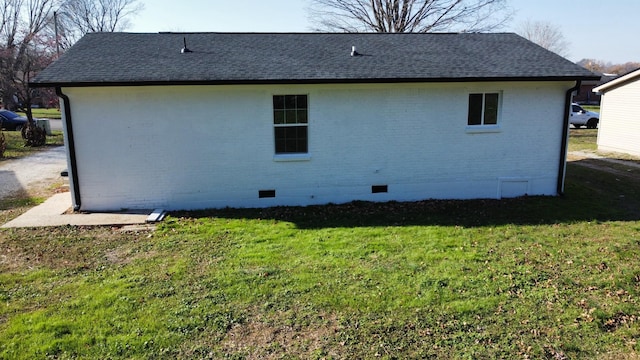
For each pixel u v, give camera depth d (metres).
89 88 9.39
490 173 11.23
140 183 10.00
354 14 30.58
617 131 19.31
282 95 10.22
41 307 5.35
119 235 8.27
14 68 26.55
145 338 4.69
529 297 5.64
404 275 6.30
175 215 9.73
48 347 4.47
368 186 10.87
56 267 6.68
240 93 9.95
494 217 9.57
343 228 8.69
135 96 9.62
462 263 6.79
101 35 12.12
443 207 10.42
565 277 6.28
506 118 11.00
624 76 18.50
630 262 6.87
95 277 6.28
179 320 5.06
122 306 5.37
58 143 23.19
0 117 28.56
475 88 10.73
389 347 4.59
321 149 10.52
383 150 10.74
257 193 10.46
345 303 5.47
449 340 4.71
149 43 11.61
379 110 10.53
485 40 13.09
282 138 10.45
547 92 10.98
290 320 5.10
